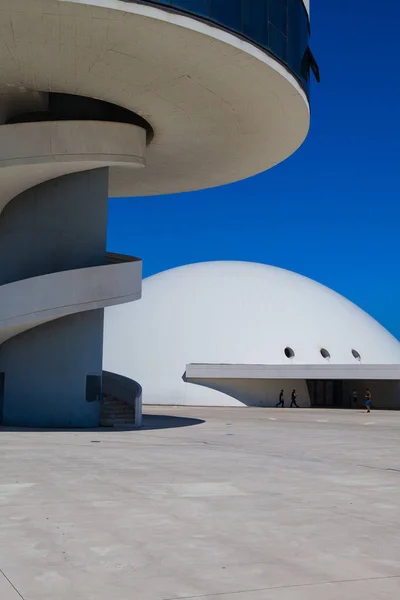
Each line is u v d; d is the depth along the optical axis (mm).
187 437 17938
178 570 5223
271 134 20531
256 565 5379
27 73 16625
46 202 20219
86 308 18453
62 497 8219
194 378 41531
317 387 45188
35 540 6082
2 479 9602
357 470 11500
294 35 17266
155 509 7555
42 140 17562
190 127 20062
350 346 44594
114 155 18297
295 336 43781
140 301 46438
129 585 4844
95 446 14750
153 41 14633
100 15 13453
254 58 15508
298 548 5926
